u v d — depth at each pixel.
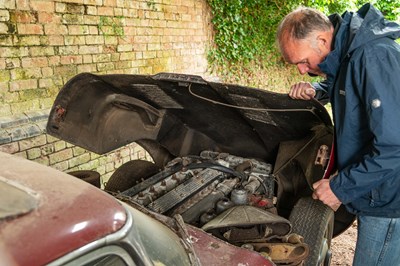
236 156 3.49
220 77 7.68
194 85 2.59
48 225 0.97
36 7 3.64
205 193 2.66
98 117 2.84
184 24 6.21
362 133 2.01
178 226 1.78
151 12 5.33
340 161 2.18
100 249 1.03
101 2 4.41
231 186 2.80
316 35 2.01
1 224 0.93
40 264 0.90
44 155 3.83
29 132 3.60
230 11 7.50
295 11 2.12
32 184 1.13
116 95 2.91
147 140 3.47
